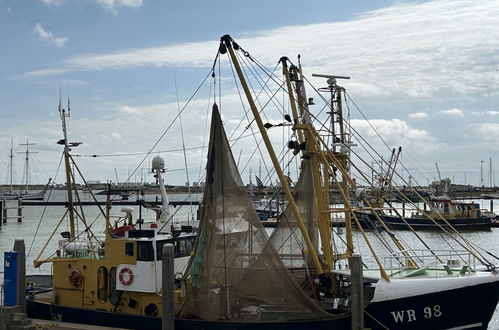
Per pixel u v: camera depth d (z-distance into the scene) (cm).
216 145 2258
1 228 8681
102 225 7875
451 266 2317
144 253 2289
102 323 2320
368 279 2228
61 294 2478
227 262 2186
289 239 2489
